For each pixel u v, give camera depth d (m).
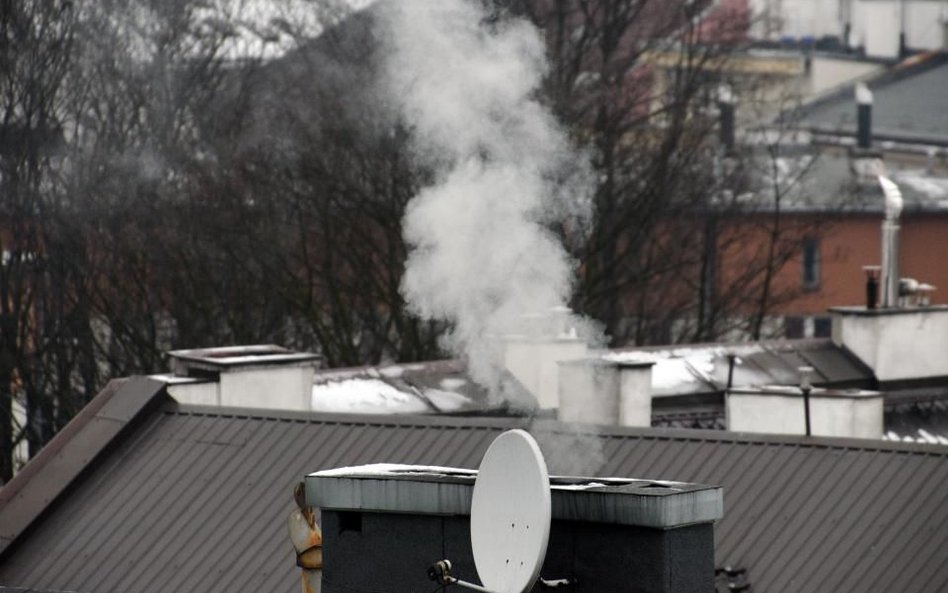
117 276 176.62
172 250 178.12
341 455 83.12
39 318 174.38
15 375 170.38
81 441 90.31
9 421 168.75
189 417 90.25
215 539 81.06
